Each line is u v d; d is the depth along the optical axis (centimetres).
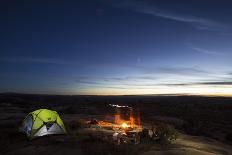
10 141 2044
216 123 4334
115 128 2545
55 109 5059
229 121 4719
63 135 2208
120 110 5309
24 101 7356
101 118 3756
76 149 1816
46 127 2172
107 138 2053
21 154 1728
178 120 4138
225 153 2053
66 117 3731
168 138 2109
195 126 3684
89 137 2100
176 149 1880
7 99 7669
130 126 2577
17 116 3741
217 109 7456
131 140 1992
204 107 7969
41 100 8800
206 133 3139
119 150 1775
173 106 7912
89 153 1727
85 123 2769
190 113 5819
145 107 7150
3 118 3531
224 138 3019
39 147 1872
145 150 1817
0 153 1762
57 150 1795
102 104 7250
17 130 2373
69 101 8669
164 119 4159
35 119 2175
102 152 1733
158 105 8194
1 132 2352
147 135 2159
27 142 2023
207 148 2103
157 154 1720
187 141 2291
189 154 1761
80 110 4909
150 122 3616
